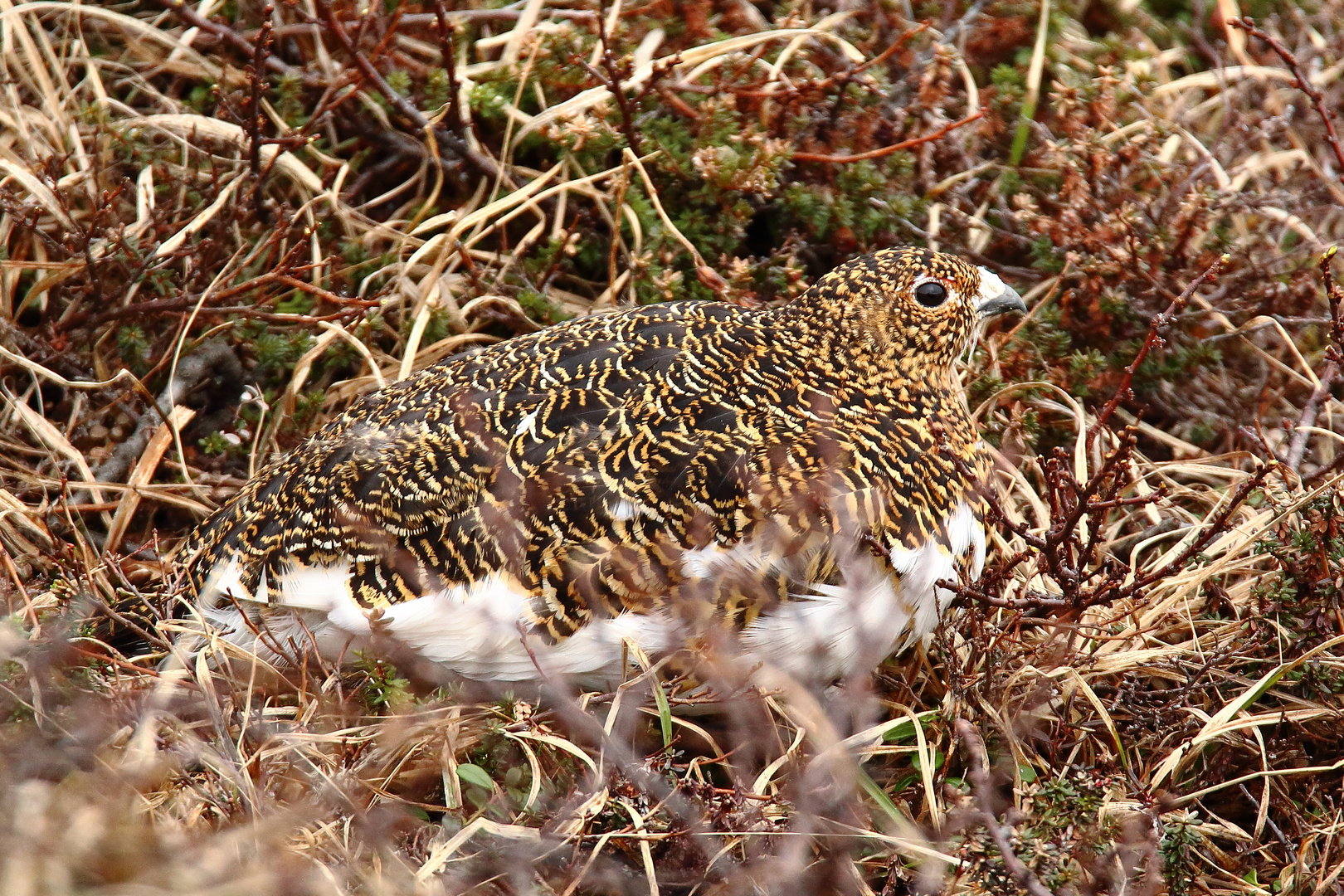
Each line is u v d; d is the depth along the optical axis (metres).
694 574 6.15
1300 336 8.88
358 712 6.39
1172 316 7.57
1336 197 9.65
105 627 6.79
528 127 9.27
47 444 8.08
